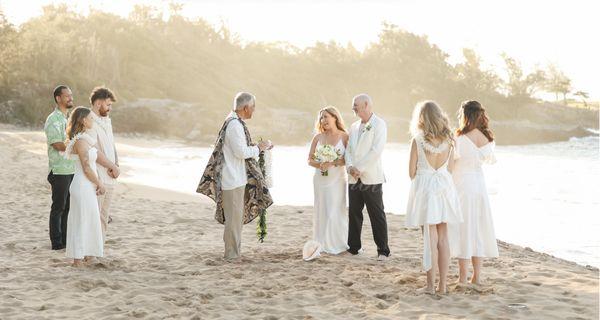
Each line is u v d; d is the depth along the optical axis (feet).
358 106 25.35
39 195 42.91
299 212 38.81
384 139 25.34
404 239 30.32
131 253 26.12
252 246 28.32
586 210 48.57
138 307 18.20
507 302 18.92
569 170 91.71
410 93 285.64
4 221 32.76
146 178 61.82
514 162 112.16
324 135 26.71
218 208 24.94
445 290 19.86
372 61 293.02
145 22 255.70
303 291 20.08
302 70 271.69
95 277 21.50
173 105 167.12
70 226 22.76
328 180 26.37
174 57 224.94
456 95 296.51
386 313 17.80
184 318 17.30
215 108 166.09
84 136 22.52
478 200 20.29
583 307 18.26
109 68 184.65
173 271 22.95
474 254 20.47
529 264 25.12
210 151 117.60
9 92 151.84
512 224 41.91
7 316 17.16
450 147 19.57
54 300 18.84
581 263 29.86
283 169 82.58
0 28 164.25
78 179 22.76
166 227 32.71
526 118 334.65
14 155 68.23
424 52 310.04
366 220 35.63
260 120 172.14
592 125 361.10
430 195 19.27
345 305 18.54
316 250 25.21
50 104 152.05
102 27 218.38
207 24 271.69
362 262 24.89
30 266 23.22
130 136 149.38
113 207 39.06
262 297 19.58
